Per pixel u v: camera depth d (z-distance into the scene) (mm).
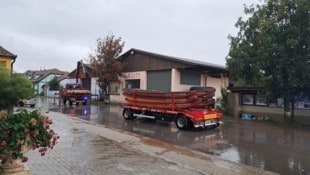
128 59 41188
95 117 24031
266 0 23812
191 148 13648
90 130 16078
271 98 24375
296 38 21875
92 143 12430
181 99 19656
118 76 41938
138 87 39344
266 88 24109
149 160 10055
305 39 21703
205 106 19938
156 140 14961
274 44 22000
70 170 8273
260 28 23000
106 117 24328
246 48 23609
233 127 21109
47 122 5434
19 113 5273
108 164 9195
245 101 28156
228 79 37906
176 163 9945
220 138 16547
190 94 19250
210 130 19359
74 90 38156
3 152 4941
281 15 22469
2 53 26750
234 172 9688
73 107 34062
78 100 38312
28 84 18688
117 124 20484
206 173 9062
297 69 21859
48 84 76438
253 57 23250
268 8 23516
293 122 24219
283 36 22266
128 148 11891
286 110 24297
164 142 14664
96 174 8078
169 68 35406
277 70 22594
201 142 15211
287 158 12367
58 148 11000
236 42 24578
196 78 36594
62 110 29625
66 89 39156
